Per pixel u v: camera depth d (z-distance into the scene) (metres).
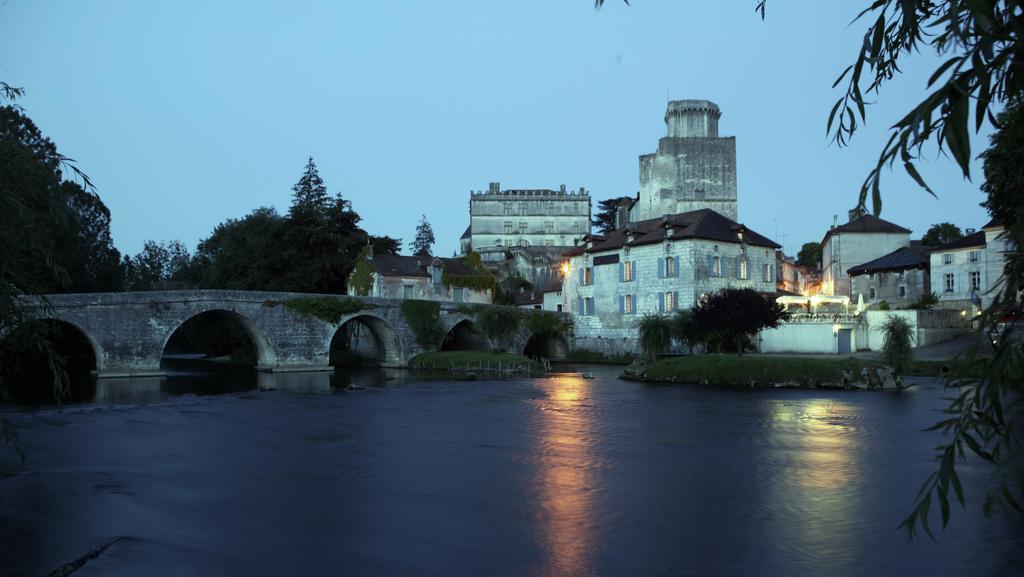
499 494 15.30
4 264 8.50
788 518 13.51
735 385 37.75
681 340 46.50
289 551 11.72
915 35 4.28
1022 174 4.75
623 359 56.62
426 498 15.04
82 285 54.22
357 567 10.98
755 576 10.60
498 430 23.73
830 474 17.06
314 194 75.56
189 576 10.60
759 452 19.80
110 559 11.31
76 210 52.84
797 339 48.72
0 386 9.62
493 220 109.00
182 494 15.34
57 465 18.16
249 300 45.25
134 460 18.89
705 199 81.62
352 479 16.73
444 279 66.69
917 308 49.84
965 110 2.91
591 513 13.88
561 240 109.88
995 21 3.31
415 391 35.97
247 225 74.88
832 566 10.98
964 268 51.50
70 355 59.22
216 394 34.09
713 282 51.94
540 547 11.90
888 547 11.83
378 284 62.62
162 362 63.34
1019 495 14.52
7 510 13.98
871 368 35.53
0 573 10.68
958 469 17.16
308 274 63.81
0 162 8.74
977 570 10.73
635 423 25.14
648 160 83.31
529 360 48.50
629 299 56.66
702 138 82.12
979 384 3.96
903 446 20.52
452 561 11.25
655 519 13.47
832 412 27.47
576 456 19.36
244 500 14.87
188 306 42.66
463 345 62.09
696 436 22.39
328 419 26.23
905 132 3.17
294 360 47.12
